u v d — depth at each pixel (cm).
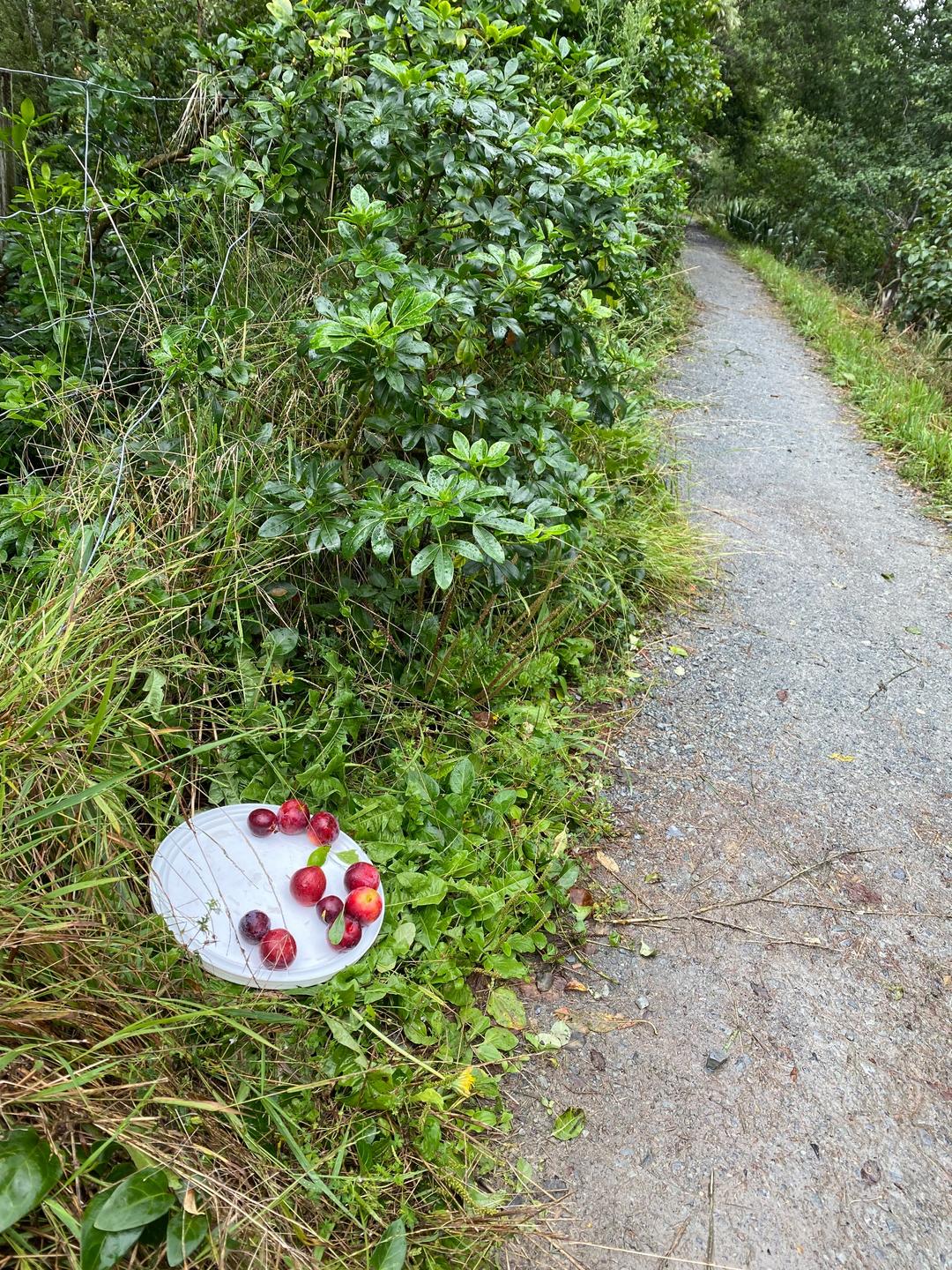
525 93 328
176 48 371
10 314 307
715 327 825
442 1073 167
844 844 246
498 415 267
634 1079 181
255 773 208
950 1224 162
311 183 270
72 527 213
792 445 543
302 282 291
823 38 1845
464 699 247
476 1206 151
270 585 226
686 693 302
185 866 177
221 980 161
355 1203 143
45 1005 133
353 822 203
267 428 231
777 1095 181
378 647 233
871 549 422
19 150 268
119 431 243
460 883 196
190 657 208
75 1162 124
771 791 263
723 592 368
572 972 203
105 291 297
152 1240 122
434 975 182
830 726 294
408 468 206
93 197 291
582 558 316
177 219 309
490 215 249
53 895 140
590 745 264
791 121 1789
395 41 269
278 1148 147
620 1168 165
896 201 1316
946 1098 184
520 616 284
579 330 289
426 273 228
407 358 203
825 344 783
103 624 185
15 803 156
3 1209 111
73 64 364
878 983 208
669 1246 154
